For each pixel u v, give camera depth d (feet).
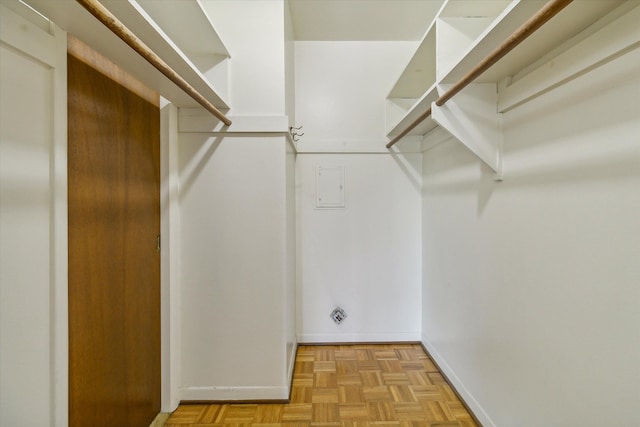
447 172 6.28
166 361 5.26
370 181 7.88
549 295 3.41
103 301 3.79
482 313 4.87
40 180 2.80
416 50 5.39
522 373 3.88
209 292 5.57
